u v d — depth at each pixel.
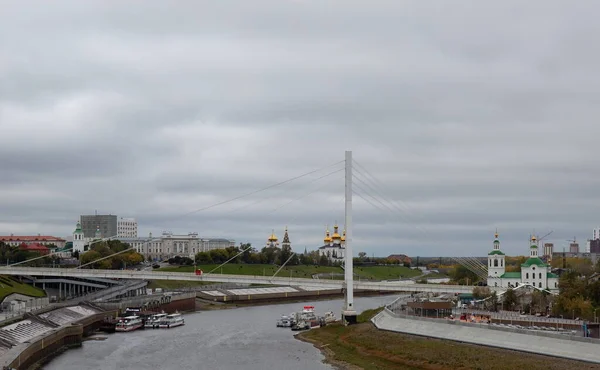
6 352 196.25
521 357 187.50
